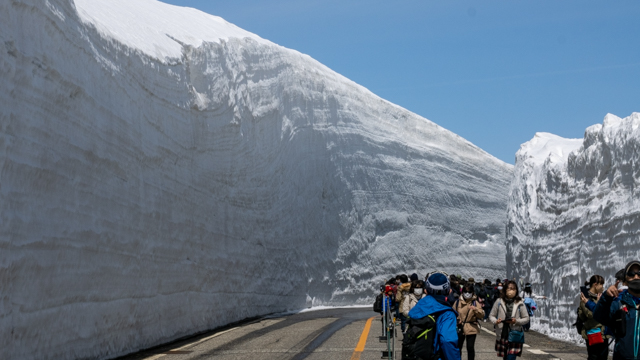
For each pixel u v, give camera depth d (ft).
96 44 41.63
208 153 68.39
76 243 36.68
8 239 29.37
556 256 60.70
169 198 55.06
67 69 36.50
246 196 83.30
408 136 144.56
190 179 61.62
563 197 59.98
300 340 48.93
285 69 110.42
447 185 144.66
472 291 33.55
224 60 77.20
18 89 31.09
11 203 30.01
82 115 38.45
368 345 45.16
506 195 151.84
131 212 45.96
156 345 48.44
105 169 41.75
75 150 37.27
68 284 35.47
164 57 56.49
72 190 36.73
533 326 65.57
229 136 76.54
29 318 31.07
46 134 33.81
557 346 47.29
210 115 69.26
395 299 49.42
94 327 38.47
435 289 18.40
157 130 53.01
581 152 54.90
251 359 38.29
